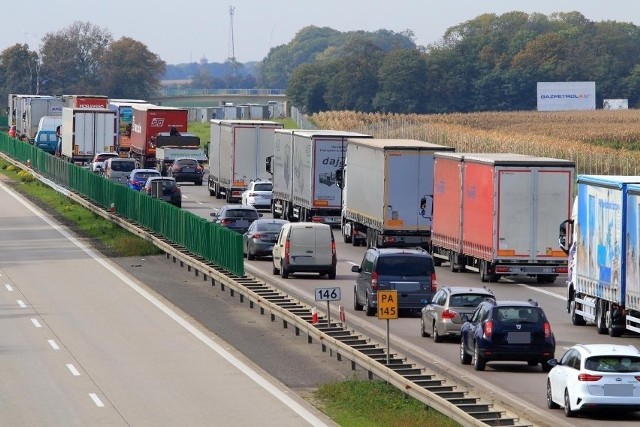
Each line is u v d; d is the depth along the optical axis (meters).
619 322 99.69
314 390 79.50
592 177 104.00
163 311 113.81
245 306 116.75
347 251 160.62
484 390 78.38
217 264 133.38
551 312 114.12
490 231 129.38
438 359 89.56
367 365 80.81
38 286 131.12
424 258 110.06
